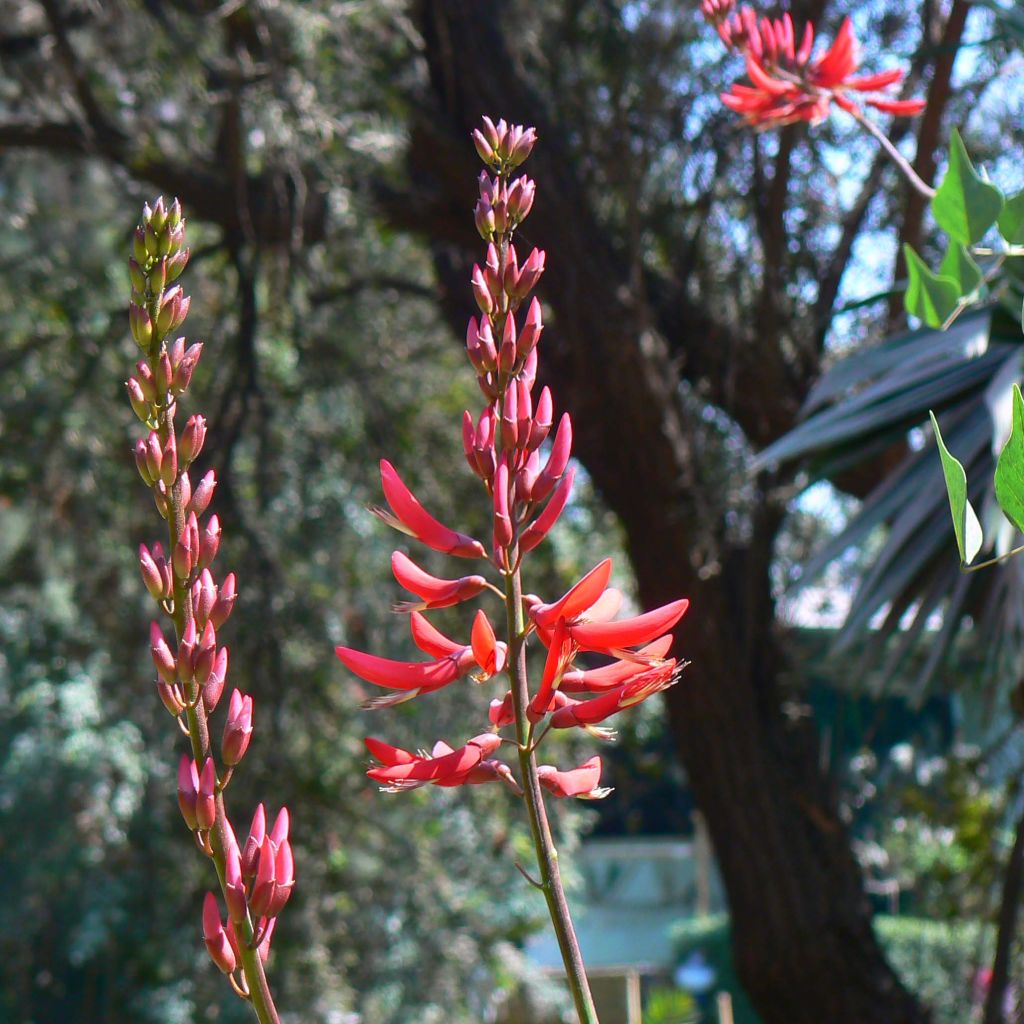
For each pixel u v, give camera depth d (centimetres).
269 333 687
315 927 660
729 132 514
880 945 499
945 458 82
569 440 88
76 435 686
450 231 557
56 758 764
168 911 755
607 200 543
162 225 84
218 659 82
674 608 86
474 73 502
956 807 580
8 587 766
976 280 125
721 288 536
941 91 403
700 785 498
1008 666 342
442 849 752
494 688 690
